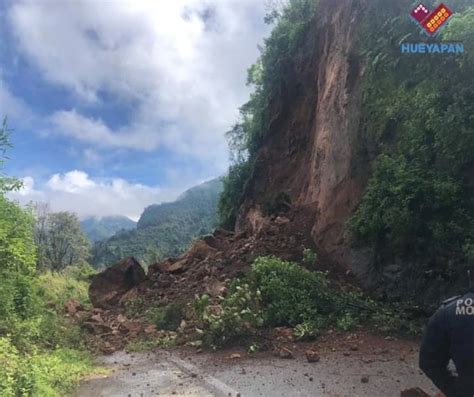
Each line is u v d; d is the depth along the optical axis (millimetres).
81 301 17547
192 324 10984
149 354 9680
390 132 12719
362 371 7164
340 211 14836
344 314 10188
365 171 14109
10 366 6777
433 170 9992
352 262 12961
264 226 17641
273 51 26938
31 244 10305
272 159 25938
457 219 9359
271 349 8922
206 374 7707
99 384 7465
